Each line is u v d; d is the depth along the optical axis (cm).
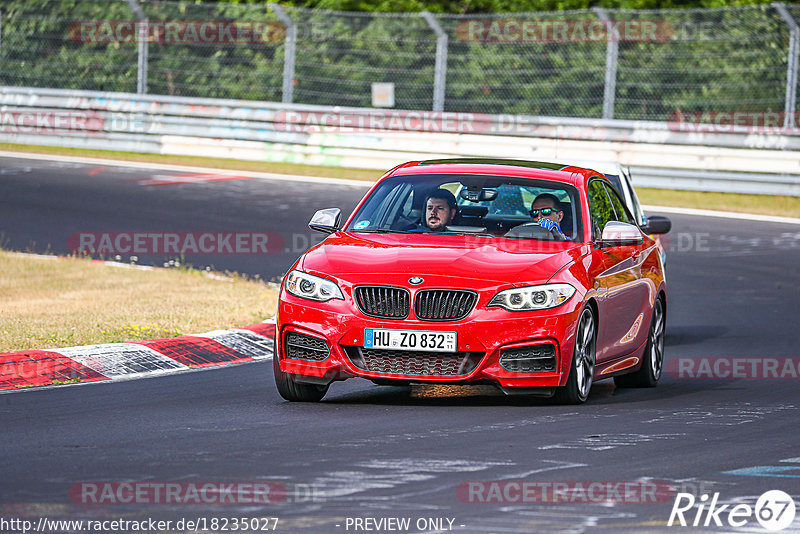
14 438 2495
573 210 3253
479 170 3375
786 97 8769
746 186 8544
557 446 2481
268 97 10519
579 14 9738
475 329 2842
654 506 1998
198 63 10575
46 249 6191
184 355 3700
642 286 3441
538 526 1861
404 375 2867
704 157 8681
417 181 3347
